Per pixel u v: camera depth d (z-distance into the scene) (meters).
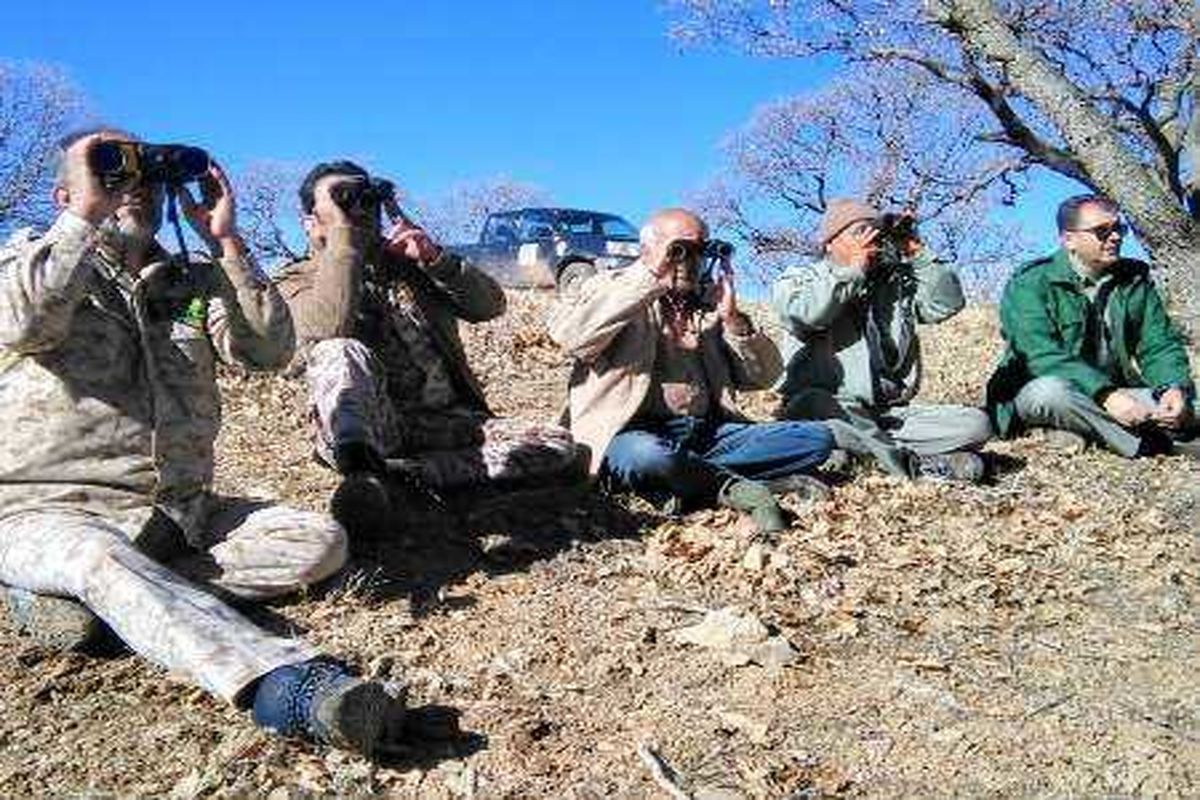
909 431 5.84
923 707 3.76
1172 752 3.55
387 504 4.52
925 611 4.41
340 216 4.78
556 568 4.61
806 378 5.89
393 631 4.05
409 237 4.95
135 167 3.66
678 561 4.70
